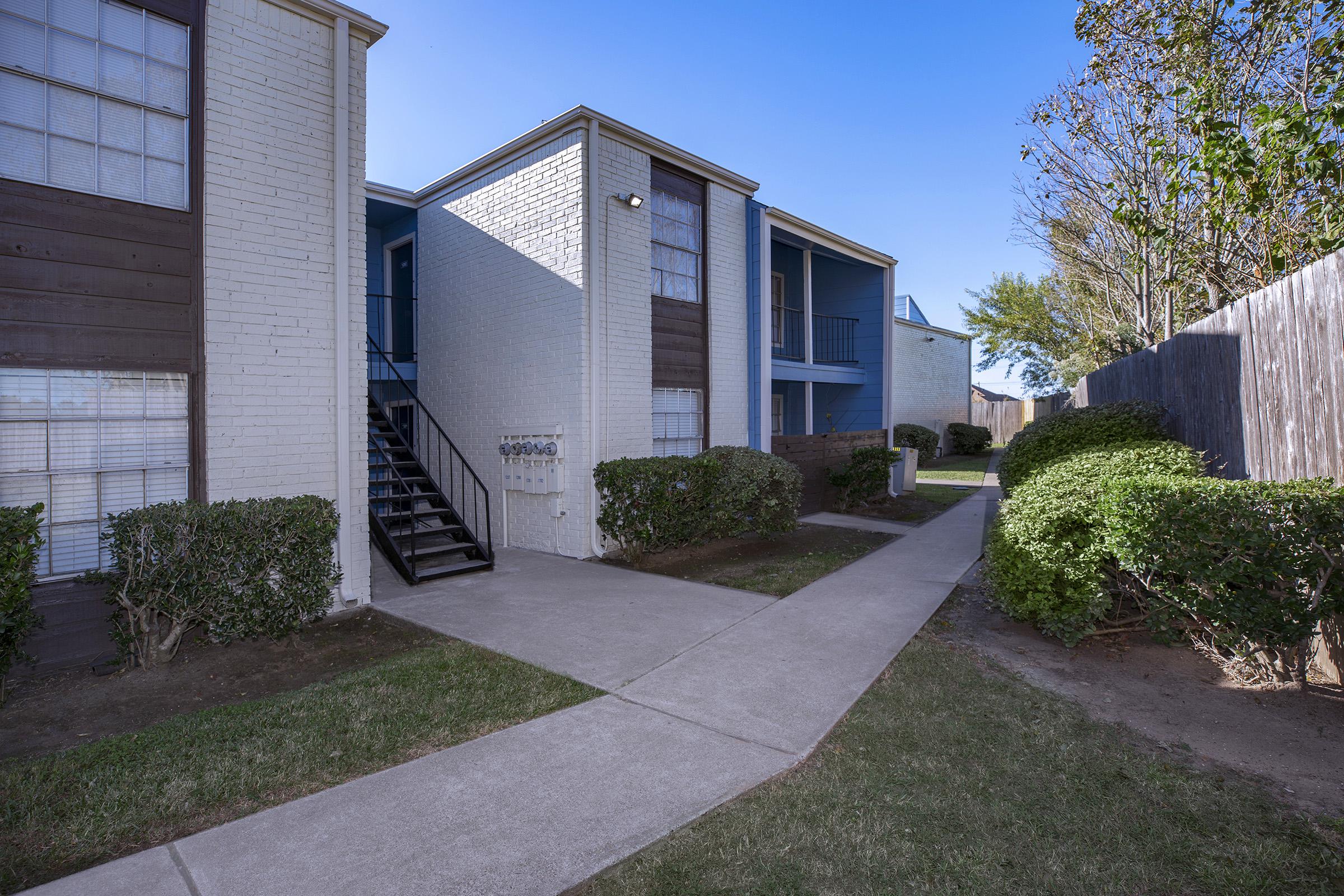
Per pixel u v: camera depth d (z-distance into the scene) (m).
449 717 3.99
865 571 7.94
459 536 8.62
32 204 4.90
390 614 6.19
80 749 3.58
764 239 11.23
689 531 8.31
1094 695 4.41
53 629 4.91
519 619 6.00
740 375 10.98
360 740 3.70
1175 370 7.14
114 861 2.68
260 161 5.92
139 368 5.32
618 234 8.91
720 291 10.61
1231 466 5.79
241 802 3.11
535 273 9.00
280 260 6.04
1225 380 5.88
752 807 3.08
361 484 6.48
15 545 3.92
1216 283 8.37
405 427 11.32
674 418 9.99
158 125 5.45
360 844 2.79
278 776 3.33
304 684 4.63
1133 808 3.10
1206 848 2.80
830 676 4.67
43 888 2.51
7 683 4.59
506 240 9.40
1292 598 4.02
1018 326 28.88
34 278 4.91
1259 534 3.98
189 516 4.76
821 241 12.82
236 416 5.80
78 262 5.07
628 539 8.12
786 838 2.85
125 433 5.33
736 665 4.87
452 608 6.39
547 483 8.79
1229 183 6.61
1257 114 6.15
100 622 5.12
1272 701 4.22
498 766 3.43
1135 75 8.78
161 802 3.09
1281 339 4.92
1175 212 8.10
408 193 10.73
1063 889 2.56
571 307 8.54
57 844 2.79
